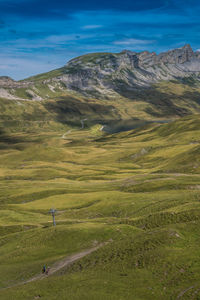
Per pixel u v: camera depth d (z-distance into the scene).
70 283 47.88
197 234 57.66
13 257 70.81
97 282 46.00
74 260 61.09
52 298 43.03
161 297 39.34
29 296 45.59
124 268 49.88
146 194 118.44
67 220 99.69
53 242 74.62
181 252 50.44
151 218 79.12
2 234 93.56
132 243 58.56
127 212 100.50
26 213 116.19
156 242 55.72
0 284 57.19
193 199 96.38
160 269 46.56
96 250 61.44
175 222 71.44
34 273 59.88
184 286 40.62
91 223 84.56
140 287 42.72
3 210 120.81
